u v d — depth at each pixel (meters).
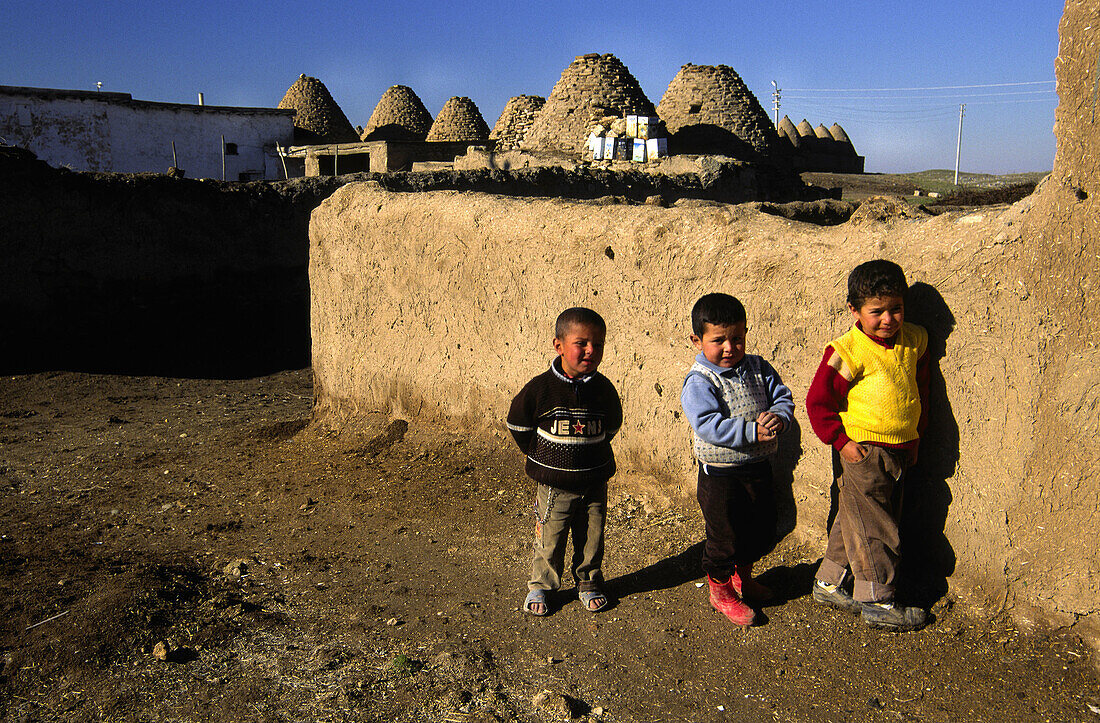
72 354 9.89
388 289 5.61
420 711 2.60
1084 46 2.49
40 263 9.99
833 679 2.66
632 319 4.18
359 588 3.55
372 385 5.86
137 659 2.94
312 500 4.73
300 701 2.67
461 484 4.76
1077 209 2.54
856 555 2.88
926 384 2.88
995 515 2.82
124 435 6.55
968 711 2.45
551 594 3.40
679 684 2.70
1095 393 2.54
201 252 11.56
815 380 2.85
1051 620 2.69
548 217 4.55
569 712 2.54
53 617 3.19
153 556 3.96
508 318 4.82
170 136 24.86
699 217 3.90
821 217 7.06
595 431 3.08
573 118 19.78
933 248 2.92
